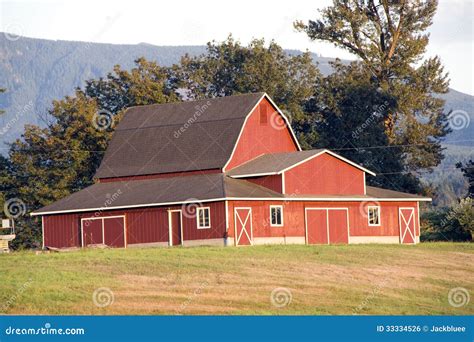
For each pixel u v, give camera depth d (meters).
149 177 112.25
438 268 89.00
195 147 112.25
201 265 81.31
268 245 98.00
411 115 158.12
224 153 109.69
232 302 69.12
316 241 107.38
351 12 158.38
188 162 110.94
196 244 101.19
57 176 136.75
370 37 159.75
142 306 67.25
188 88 160.62
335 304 71.00
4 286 71.75
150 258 84.12
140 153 115.12
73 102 144.75
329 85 155.50
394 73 160.00
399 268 87.44
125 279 74.81
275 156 111.75
